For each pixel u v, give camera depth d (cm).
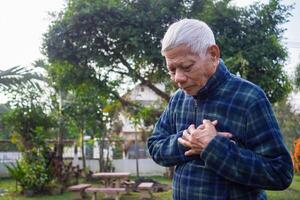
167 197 981
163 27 797
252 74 823
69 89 955
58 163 1146
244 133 148
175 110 170
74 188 958
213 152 141
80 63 862
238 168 140
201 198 151
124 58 859
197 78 148
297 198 841
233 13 827
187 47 142
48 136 1155
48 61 845
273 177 141
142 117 1052
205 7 834
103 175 1062
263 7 851
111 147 1734
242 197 149
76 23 798
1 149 1568
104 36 816
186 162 157
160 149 165
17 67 535
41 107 1136
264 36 837
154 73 899
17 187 1129
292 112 1944
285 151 145
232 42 808
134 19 783
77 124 1301
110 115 1412
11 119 1103
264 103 148
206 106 155
